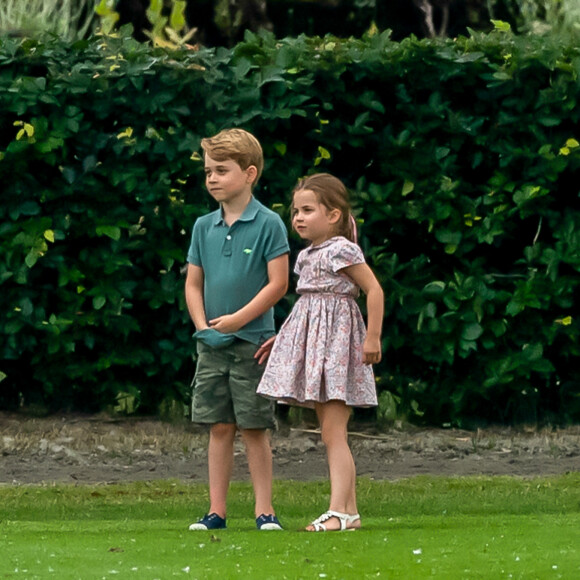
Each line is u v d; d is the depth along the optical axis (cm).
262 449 1823
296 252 2858
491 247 2939
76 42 2839
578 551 1432
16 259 2794
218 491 1814
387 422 2953
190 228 2834
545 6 3462
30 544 1521
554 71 2856
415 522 1809
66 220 2819
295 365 1783
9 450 2644
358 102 2859
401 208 2873
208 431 2870
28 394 2955
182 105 2800
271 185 2833
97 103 2794
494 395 2947
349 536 1586
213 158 1836
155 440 2750
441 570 1300
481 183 2944
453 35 3819
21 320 2812
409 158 2877
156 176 2819
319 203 1830
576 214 2894
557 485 2281
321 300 1798
